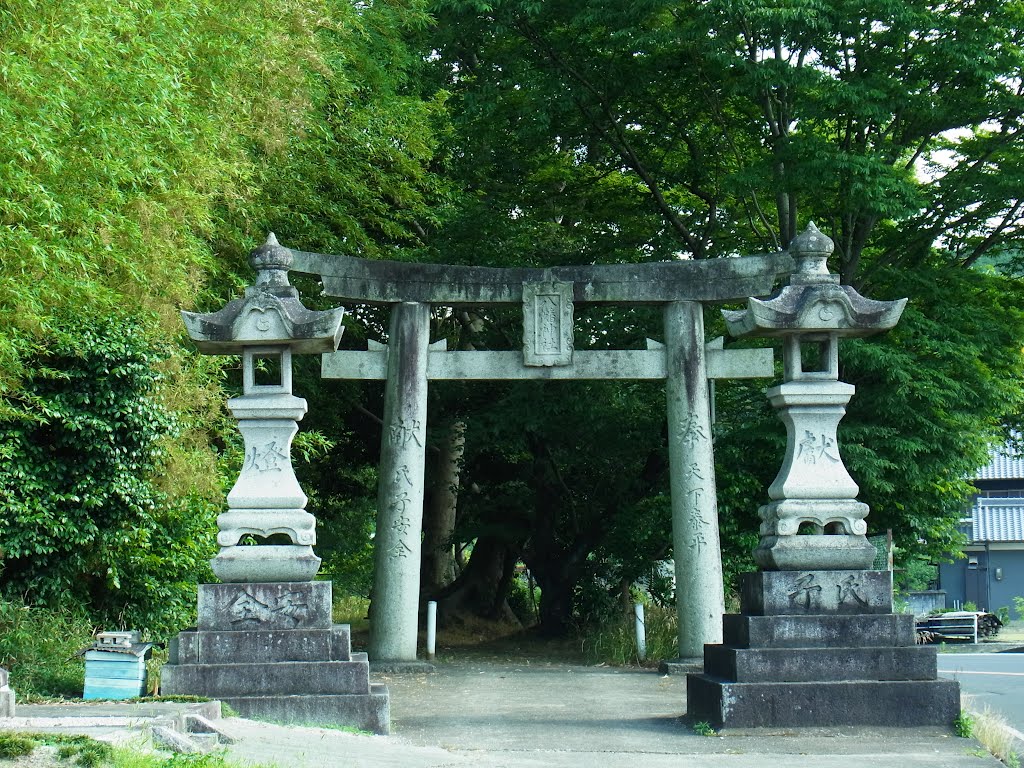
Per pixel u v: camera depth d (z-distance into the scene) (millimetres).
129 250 15867
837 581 12250
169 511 17953
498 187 28562
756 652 11914
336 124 26156
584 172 27391
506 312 26656
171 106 17094
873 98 21734
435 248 26656
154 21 16125
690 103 24422
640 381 25469
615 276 19406
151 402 16766
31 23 13500
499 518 28594
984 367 23906
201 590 12148
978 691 18750
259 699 11758
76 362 16391
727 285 19328
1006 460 44469
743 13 21141
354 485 32281
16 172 12922
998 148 23219
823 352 13000
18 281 13703
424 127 27234
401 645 19344
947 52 21406
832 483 12547
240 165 19688
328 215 25984
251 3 20047
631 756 10797
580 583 27047
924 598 37688
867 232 23594
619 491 26312
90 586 17297
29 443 16078
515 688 17062
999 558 43125
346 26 25797
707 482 19188
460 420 27406
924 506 24453
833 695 11805
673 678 18375
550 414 24984
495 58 24719
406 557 19391
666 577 25766
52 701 11984
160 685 12430
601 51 23875
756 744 11250
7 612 15070
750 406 25203
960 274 23766
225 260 23000
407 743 11156
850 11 20984
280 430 12773
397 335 19484
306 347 13031
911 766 10164
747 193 24266
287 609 12164
